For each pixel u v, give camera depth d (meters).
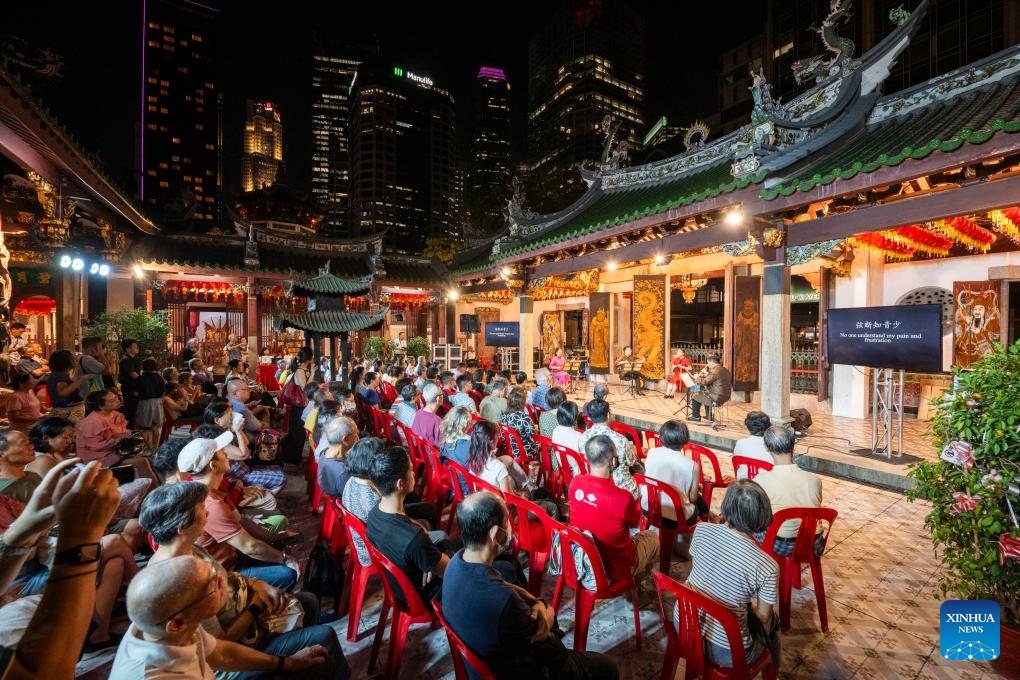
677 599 2.37
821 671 2.86
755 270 12.04
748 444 4.58
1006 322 8.92
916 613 3.46
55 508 1.19
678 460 3.99
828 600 3.63
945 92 6.79
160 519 2.03
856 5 37.12
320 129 164.25
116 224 13.72
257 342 16.78
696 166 10.94
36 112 6.86
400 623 2.71
